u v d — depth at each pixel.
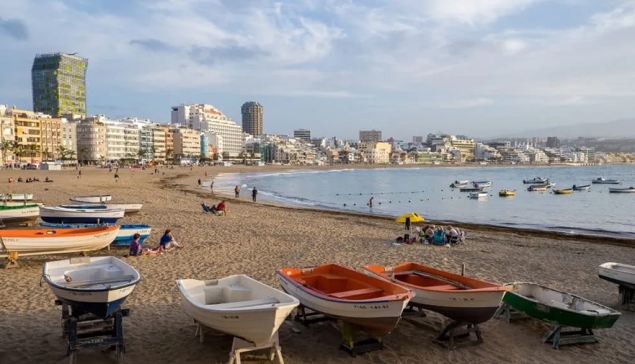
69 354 8.94
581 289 16.03
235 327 8.57
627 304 14.00
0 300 12.96
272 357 9.20
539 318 11.05
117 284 9.76
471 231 31.61
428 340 10.79
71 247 17.77
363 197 68.50
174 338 10.45
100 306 8.88
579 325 10.41
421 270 12.60
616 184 106.50
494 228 33.53
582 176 156.38
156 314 12.03
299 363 9.42
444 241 24.25
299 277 11.85
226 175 134.12
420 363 9.63
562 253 23.19
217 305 8.98
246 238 24.75
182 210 37.62
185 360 9.34
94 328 9.41
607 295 15.26
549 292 12.09
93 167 142.12
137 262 18.12
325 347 10.23
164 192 59.03
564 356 10.20
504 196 70.25
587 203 61.00
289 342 10.44
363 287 11.19
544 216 46.62
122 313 9.44
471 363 9.73
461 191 79.00
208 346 10.01
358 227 31.20
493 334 11.27
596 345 10.81
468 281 11.15
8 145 124.50
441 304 10.30
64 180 75.06
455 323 10.43
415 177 145.00
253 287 10.46
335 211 43.47
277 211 41.12
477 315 10.05
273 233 26.89
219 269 17.34
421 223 35.16
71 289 8.90
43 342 10.05
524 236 29.70
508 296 11.81
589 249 24.72
